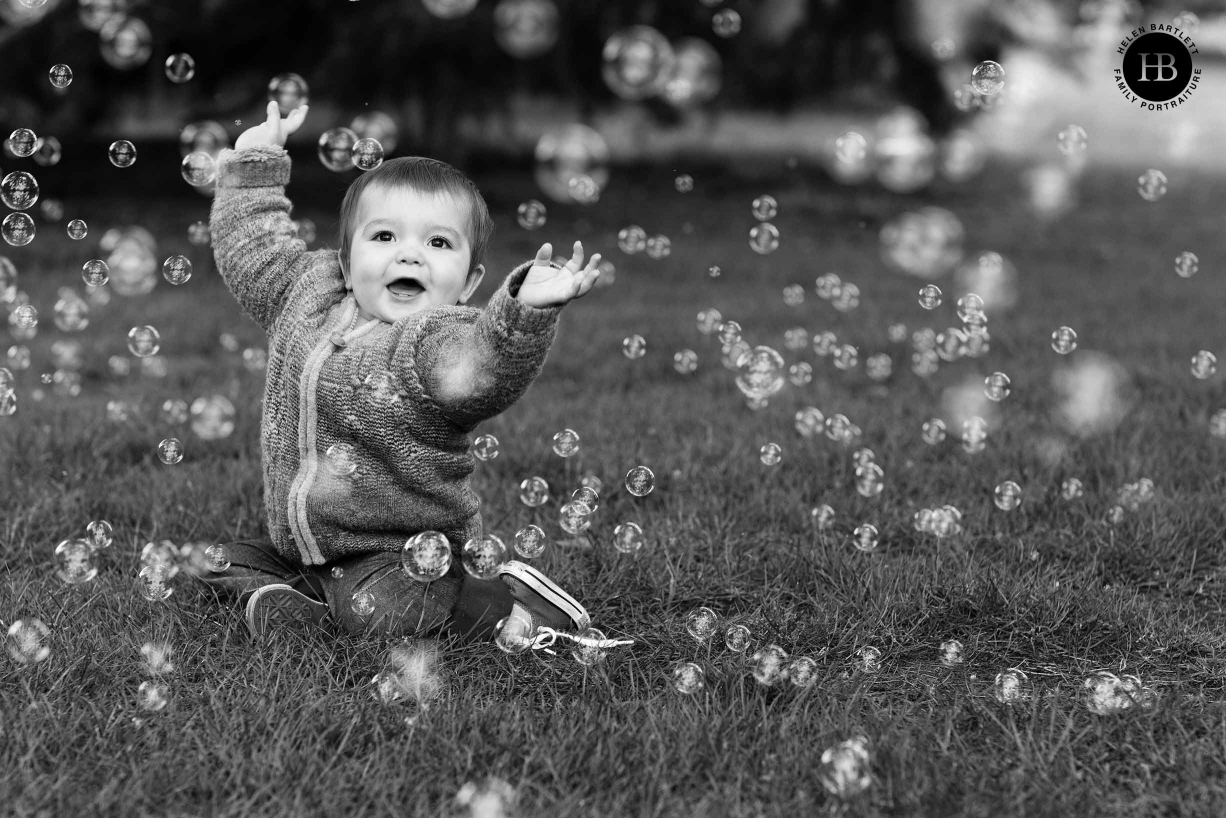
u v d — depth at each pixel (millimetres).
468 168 11930
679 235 9812
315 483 2070
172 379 4328
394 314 2127
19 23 8961
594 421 3670
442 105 9680
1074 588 2385
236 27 9109
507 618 2090
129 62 3906
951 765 1642
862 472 2947
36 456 3141
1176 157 17469
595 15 9883
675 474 3094
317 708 1752
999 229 10773
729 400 4102
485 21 9188
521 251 8539
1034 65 11906
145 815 1504
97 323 5441
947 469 3244
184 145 3869
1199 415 3758
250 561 2182
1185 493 3008
